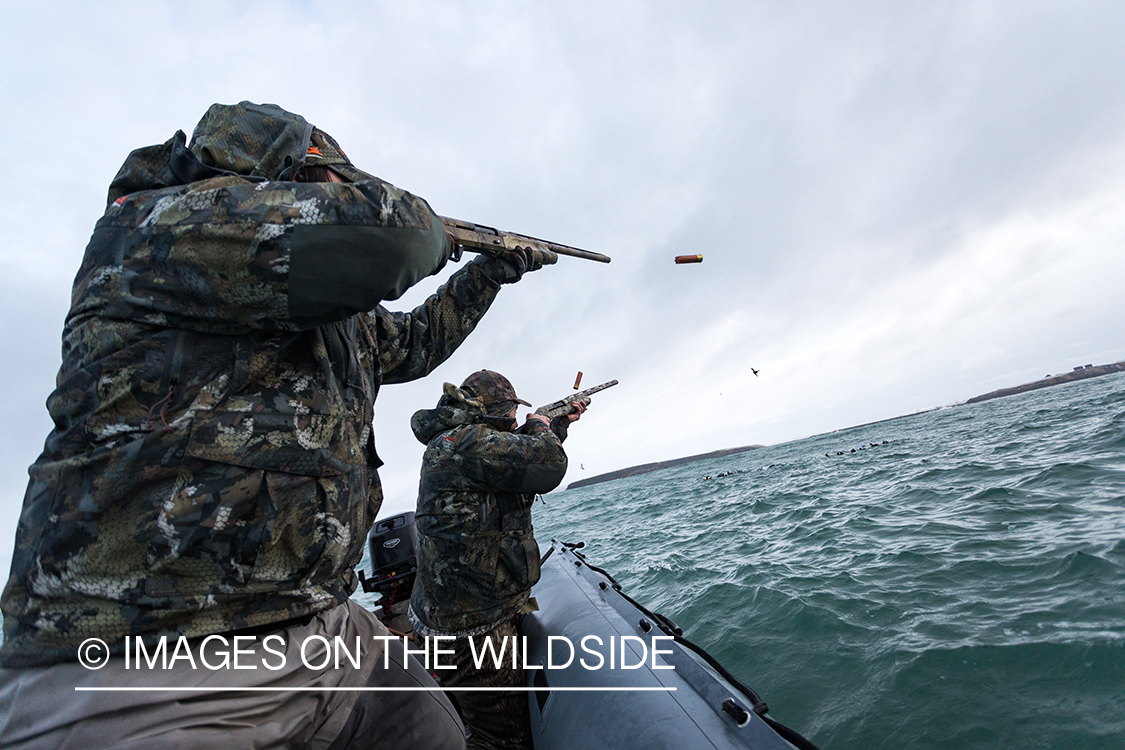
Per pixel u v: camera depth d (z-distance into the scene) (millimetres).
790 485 14633
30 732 714
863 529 6504
